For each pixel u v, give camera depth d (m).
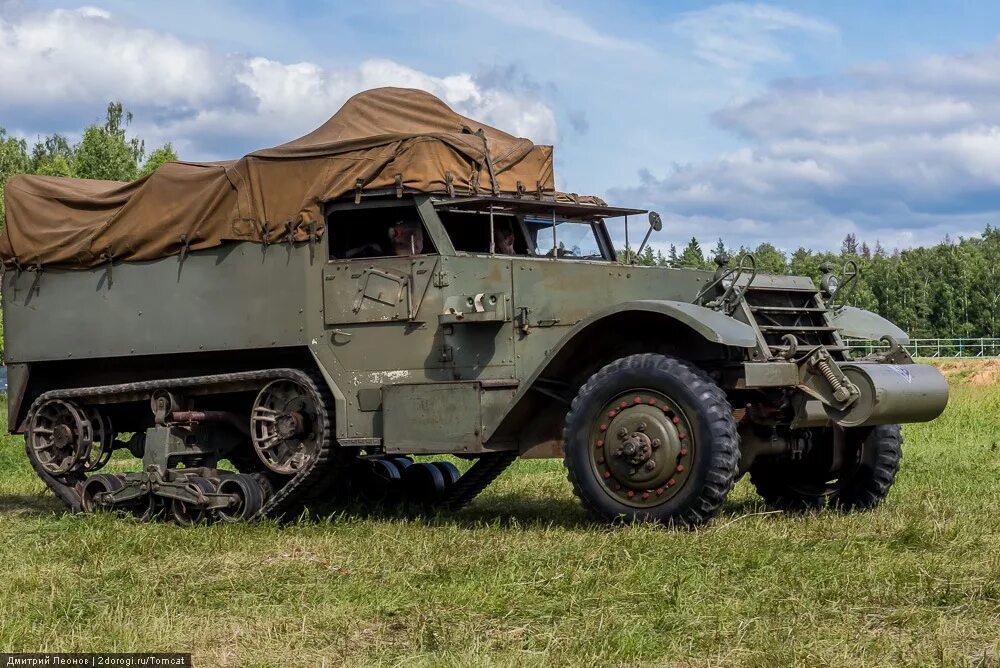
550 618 5.40
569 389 8.19
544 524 8.26
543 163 9.08
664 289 8.84
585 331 7.70
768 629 5.08
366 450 9.34
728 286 8.02
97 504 9.52
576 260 8.89
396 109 9.14
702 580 5.91
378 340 8.56
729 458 7.27
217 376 9.13
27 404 10.17
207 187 9.09
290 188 8.81
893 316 64.44
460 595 5.83
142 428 10.33
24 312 9.97
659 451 7.38
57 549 7.72
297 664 4.90
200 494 8.92
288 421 8.88
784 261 51.28
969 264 64.88
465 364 8.34
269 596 6.09
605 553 6.58
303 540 7.83
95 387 9.77
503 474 11.98
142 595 6.16
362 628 5.44
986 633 5.00
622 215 9.34
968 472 10.84
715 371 7.91
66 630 5.50
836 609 5.40
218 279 9.09
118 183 10.68
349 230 8.77
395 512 9.43
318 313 8.73
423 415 8.27
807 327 8.40
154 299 9.36
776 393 7.93
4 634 5.32
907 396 7.57
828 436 8.75
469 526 8.29
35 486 11.84
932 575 5.95
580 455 7.65
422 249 8.52
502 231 8.77
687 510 7.31
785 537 6.90
